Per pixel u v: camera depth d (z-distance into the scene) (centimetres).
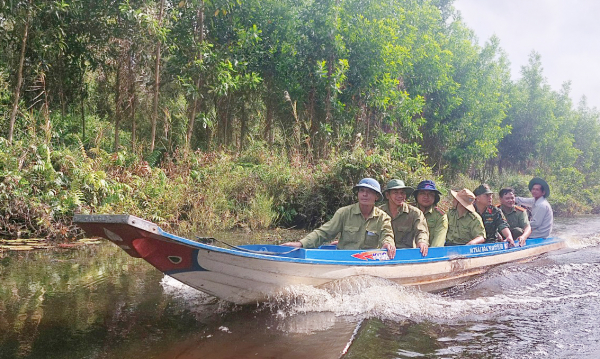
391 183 550
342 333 365
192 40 1075
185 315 397
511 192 738
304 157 1207
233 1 1105
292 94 1274
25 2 857
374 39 1281
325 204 1020
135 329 361
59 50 982
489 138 1981
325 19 1252
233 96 1315
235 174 1046
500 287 538
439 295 501
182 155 1080
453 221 653
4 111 898
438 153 1914
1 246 642
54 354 311
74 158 830
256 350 326
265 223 960
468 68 1917
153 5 1022
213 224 912
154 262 372
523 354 336
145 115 1248
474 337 369
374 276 475
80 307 409
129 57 1102
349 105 1341
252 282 409
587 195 2433
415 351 336
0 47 953
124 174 895
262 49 1266
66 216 754
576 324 405
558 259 711
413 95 1605
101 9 1004
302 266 429
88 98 1243
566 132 2905
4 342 328
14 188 712
